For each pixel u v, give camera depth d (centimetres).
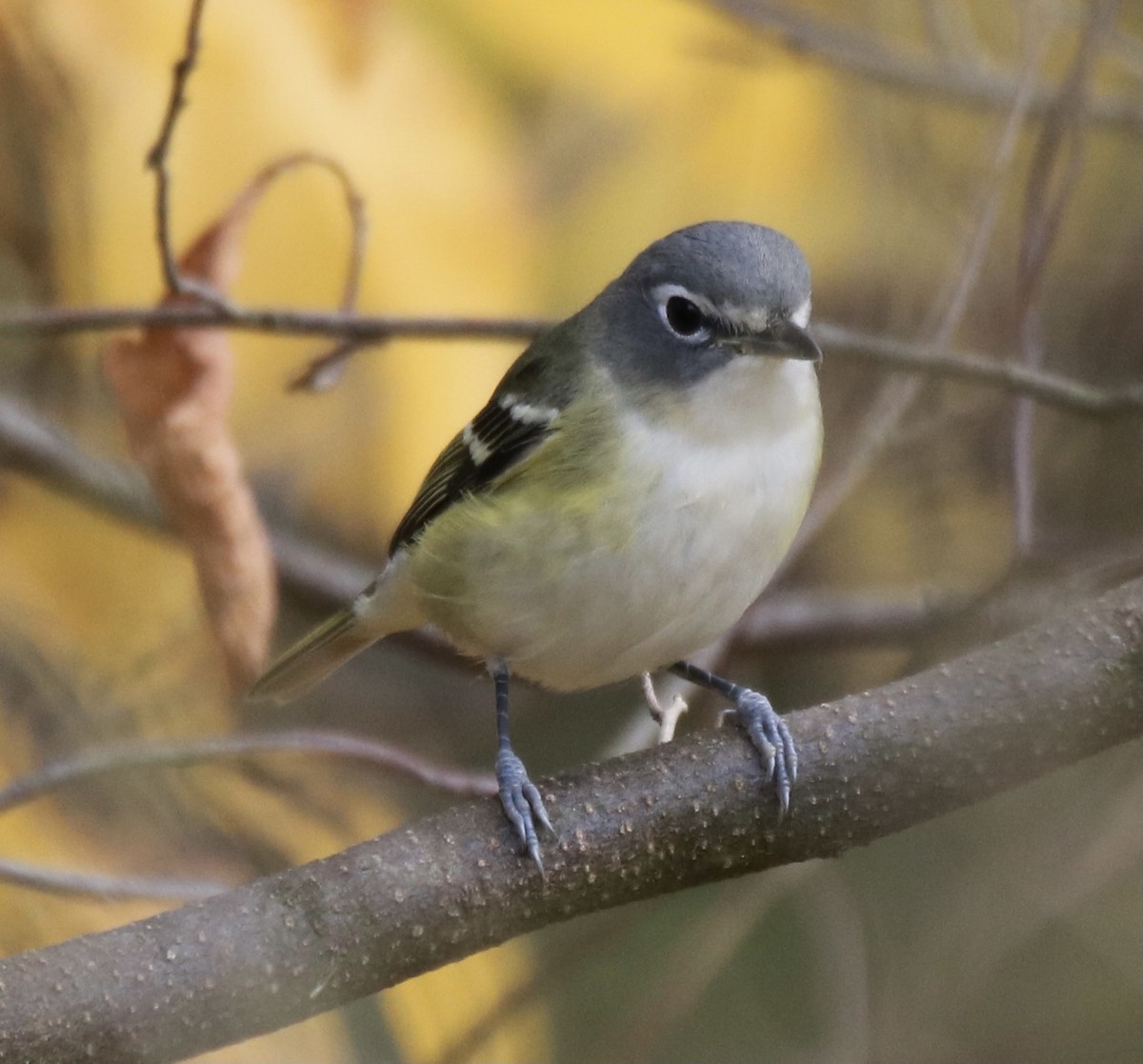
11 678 989
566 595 821
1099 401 1021
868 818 711
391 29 928
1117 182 1292
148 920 646
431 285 927
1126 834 1232
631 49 997
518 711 1400
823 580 1285
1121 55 1231
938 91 1176
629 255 991
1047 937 1254
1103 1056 1218
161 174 846
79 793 946
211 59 908
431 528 858
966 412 1238
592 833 692
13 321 895
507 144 956
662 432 810
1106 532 1259
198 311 883
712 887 1295
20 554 1055
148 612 1060
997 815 1256
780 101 1045
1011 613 984
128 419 884
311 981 650
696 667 895
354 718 1356
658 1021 1148
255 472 1008
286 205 948
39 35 917
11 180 968
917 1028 1217
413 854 676
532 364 866
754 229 839
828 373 1285
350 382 973
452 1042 952
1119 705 700
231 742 860
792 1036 1232
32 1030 611
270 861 977
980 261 1082
